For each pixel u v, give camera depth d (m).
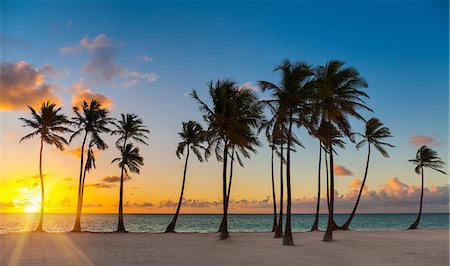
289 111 28.61
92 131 46.12
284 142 38.50
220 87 33.66
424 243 30.14
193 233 46.28
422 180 59.78
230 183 38.72
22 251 24.06
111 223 115.50
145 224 107.81
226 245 28.28
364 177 52.62
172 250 24.61
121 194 48.94
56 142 44.91
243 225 105.31
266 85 28.95
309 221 150.38
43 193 45.34
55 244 28.91
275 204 48.09
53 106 44.25
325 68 32.59
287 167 28.41
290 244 27.92
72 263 18.77
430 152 58.81
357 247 26.62
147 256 21.45
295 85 27.98
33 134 43.56
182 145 48.97
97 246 27.44
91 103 46.06
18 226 82.62
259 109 31.73
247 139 33.94
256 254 22.41
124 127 48.34
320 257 21.12
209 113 33.97
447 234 42.59
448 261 19.86
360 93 31.55
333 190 32.22
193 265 18.16
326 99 30.97
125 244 29.17
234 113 32.28
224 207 33.91
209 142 34.53
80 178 47.22
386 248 25.98
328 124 32.06
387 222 138.75
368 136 52.09
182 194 49.56
